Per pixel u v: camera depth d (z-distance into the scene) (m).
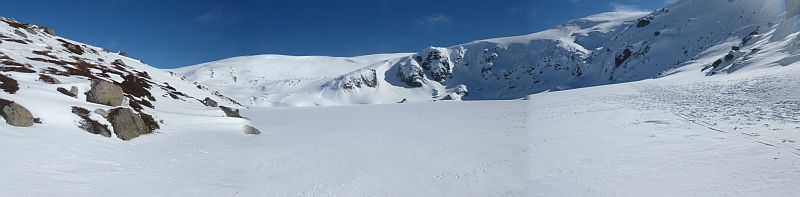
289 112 45.72
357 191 14.24
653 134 18.67
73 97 23.12
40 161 13.76
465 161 17.19
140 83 37.59
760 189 10.59
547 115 30.97
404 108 47.50
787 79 36.44
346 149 21.12
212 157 18.69
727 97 32.50
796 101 24.94
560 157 15.94
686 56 158.88
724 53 127.12
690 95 37.66
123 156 16.72
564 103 40.72
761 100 27.92
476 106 45.66
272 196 13.83
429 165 17.00
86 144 16.83
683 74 101.56
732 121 20.38
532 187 13.00
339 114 42.28
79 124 18.61
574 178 13.20
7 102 17.41
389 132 26.72
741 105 26.48
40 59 35.41
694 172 12.43
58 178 12.91
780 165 11.96
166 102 33.91
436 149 20.06
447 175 15.45
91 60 45.06
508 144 19.94
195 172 15.95
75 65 37.12
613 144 17.28
